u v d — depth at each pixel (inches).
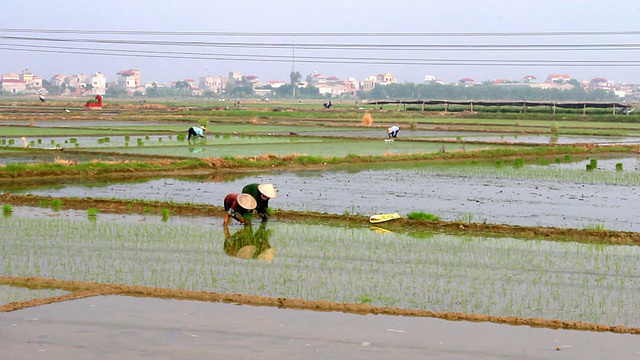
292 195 1075.9
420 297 550.0
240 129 2615.7
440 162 1604.3
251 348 443.8
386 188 1170.6
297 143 2000.5
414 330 479.8
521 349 449.4
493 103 4589.1
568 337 471.8
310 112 4296.3
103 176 1254.9
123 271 606.2
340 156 1636.3
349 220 878.4
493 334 475.2
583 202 1056.2
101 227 786.8
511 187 1205.7
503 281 598.2
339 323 490.6
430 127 2945.4
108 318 490.6
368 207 977.5
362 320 497.7
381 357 434.0
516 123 3412.9
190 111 4183.1
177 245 705.6
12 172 1203.2
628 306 534.9
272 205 979.9
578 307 532.1
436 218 869.2
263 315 503.5
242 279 589.3
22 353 429.1
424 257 678.5
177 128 2546.8
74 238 725.3
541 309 526.0
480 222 877.2
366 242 741.3
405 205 999.6
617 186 1242.6
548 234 810.8
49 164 1264.8
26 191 1074.7
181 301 531.2
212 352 436.5
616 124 3531.0
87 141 1913.1
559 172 1428.4
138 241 719.1
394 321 496.4
